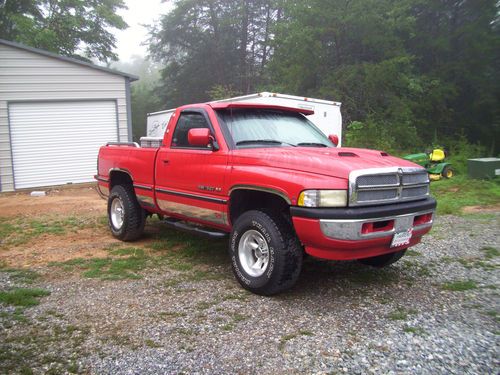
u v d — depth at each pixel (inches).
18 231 297.6
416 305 160.4
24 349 127.7
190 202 205.2
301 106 471.5
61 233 290.5
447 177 568.4
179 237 269.9
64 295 172.6
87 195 503.8
